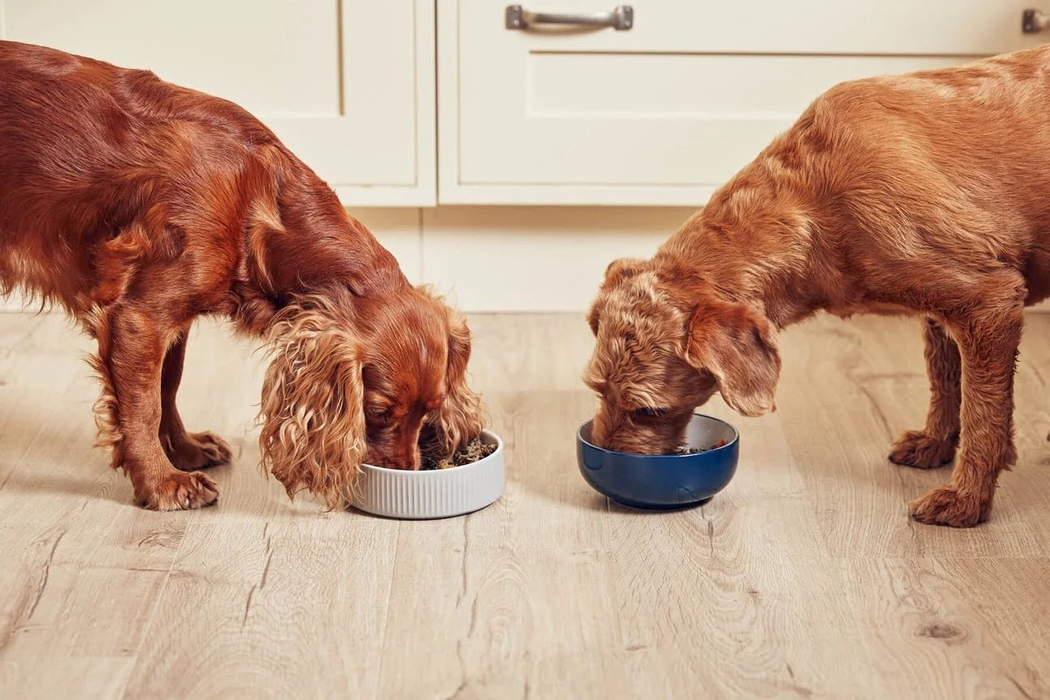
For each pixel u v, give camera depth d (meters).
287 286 2.21
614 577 2.04
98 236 2.17
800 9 3.26
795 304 2.24
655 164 3.38
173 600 1.95
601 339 2.16
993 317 2.12
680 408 2.16
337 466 2.13
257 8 3.22
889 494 2.36
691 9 3.26
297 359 2.15
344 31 3.24
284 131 3.31
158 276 2.14
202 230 2.14
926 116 2.15
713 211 2.24
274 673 1.75
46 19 3.20
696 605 1.95
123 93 2.18
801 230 2.17
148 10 3.21
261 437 2.19
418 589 1.99
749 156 3.37
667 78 3.32
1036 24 3.25
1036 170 2.12
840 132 2.17
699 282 2.15
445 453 2.36
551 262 3.57
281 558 2.09
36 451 2.53
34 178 2.14
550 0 3.25
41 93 2.14
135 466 2.25
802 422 2.75
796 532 2.20
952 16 3.26
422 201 3.39
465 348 2.32
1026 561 2.08
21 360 3.08
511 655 1.80
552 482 2.42
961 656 1.79
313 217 2.23
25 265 2.21
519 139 3.35
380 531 2.20
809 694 1.70
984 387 2.16
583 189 3.40
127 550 2.11
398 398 2.16
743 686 1.72
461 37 3.26
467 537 2.18
